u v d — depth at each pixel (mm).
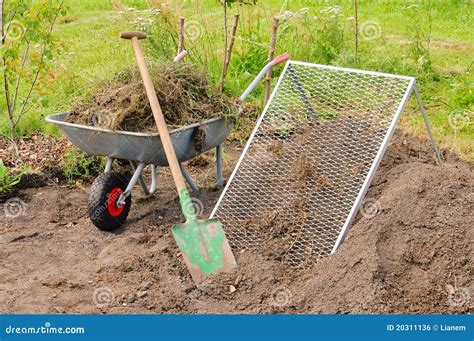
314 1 8469
